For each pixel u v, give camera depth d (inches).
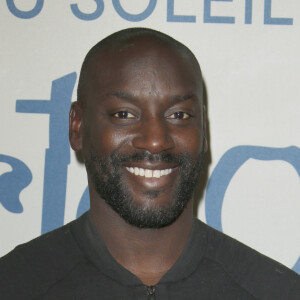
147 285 35.9
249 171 55.0
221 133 54.9
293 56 54.9
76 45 55.1
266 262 39.4
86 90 37.9
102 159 35.9
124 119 35.5
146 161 34.9
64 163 55.2
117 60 36.2
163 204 35.3
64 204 55.1
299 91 54.7
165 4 55.0
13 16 55.2
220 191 55.0
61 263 37.0
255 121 54.8
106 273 36.1
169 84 35.5
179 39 55.0
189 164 36.1
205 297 36.0
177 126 35.9
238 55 55.0
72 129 40.2
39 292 35.6
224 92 54.9
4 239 54.7
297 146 54.7
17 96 55.0
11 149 55.0
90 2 55.1
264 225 54.8
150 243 36.9
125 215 35.7
